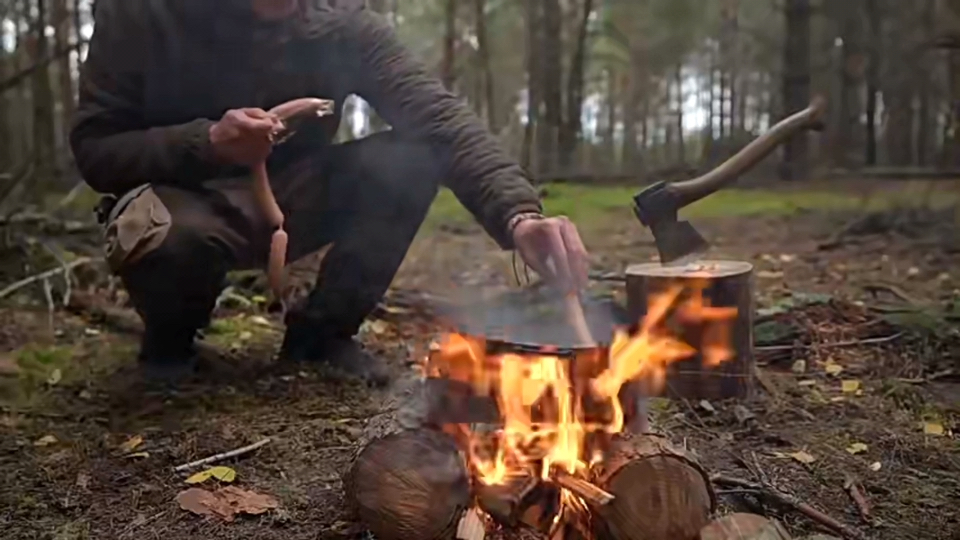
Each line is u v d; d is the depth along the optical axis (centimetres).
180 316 267
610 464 154
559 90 1227
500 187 233
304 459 214
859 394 261
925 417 241
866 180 895
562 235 206
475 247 564
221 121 233
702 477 154
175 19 246
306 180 270
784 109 983
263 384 269
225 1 246
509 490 164
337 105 270
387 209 273
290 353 291
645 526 153
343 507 186
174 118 259
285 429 233
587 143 1537
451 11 1120
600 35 1526
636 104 1795
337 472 206
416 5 1355
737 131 1574
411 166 262
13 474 208
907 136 1166
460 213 724
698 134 1847
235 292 388
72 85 1007
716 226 653
